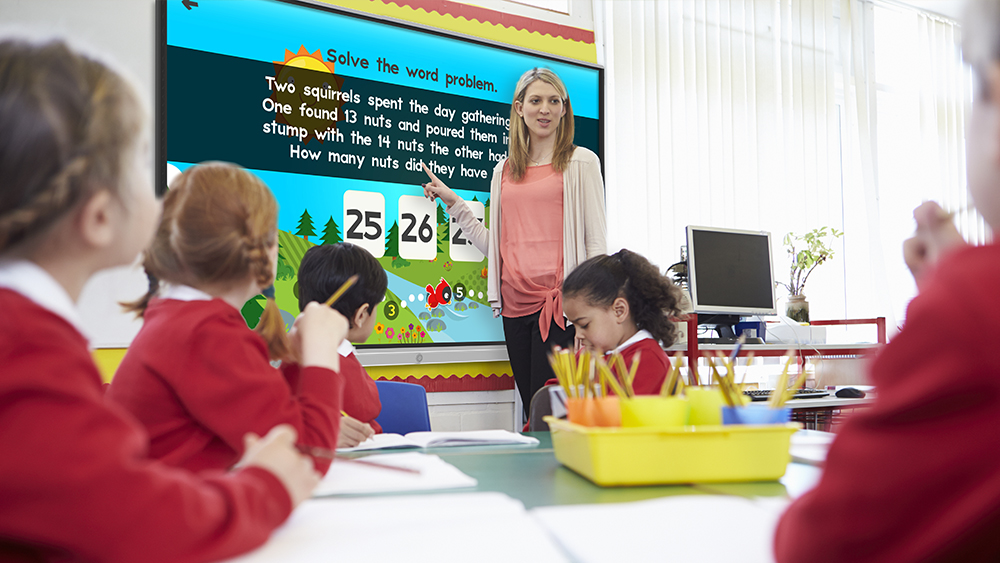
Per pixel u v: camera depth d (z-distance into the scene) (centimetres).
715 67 345
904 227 415
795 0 375
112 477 37
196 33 229
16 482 35
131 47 218
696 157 335
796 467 81
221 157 232
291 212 245
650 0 325
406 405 167
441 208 274
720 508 57
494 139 288
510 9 293
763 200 356
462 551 46
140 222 46
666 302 144
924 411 30
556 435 84
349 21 258
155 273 81
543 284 267
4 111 38
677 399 76
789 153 367
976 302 30
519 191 272
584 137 301
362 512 57
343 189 255
